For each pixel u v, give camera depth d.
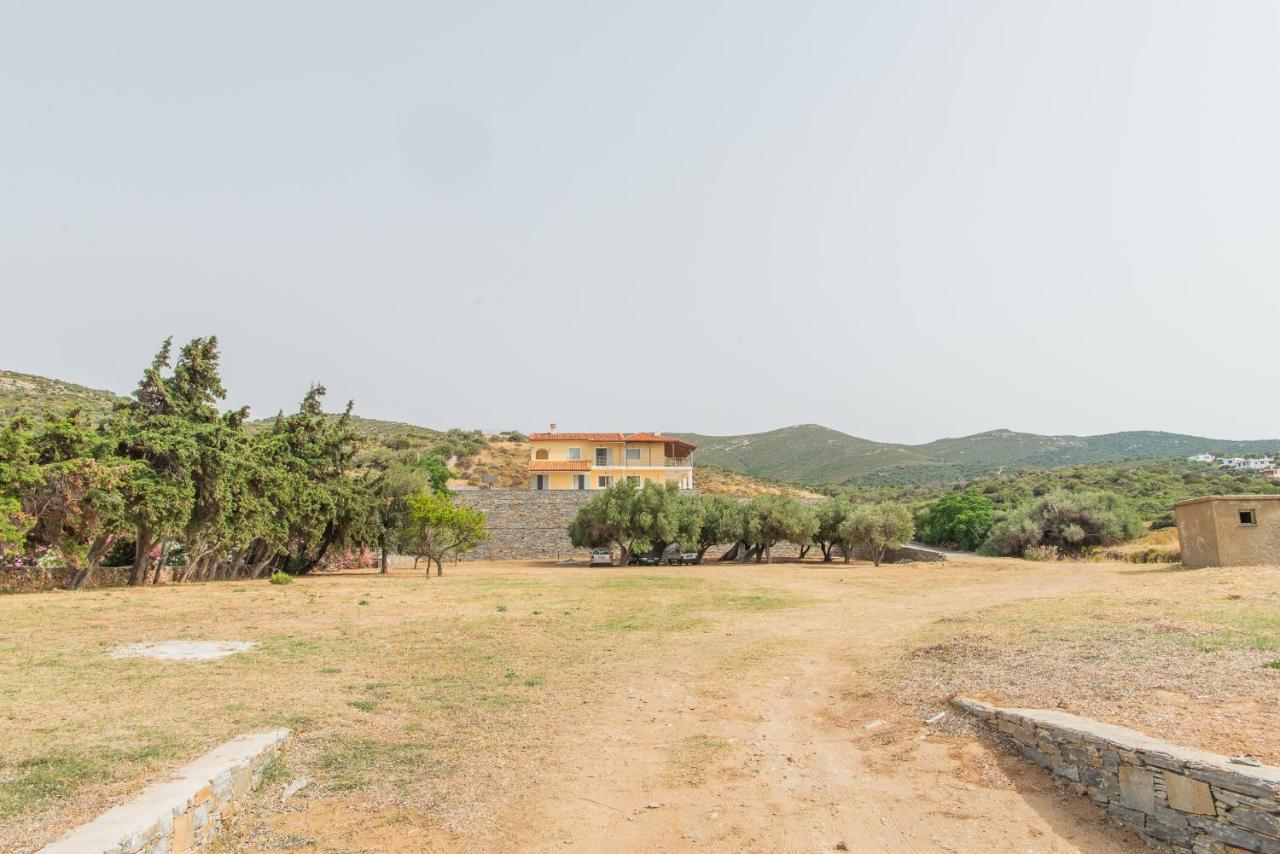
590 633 18.50
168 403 31.47
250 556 38.88
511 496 56.28
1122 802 7.04
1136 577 27.31
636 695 12.51
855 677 13.16
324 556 43.53
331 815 7.40
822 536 50.94
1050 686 10.23
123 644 14.94
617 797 8.16
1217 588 18.81
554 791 8.28
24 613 19.44
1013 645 13.14
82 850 4.98
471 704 11.53
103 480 25.94
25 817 6.07
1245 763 6.21
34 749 7.86
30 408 50.91
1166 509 53.31
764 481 105.56
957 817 7.40
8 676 11.65
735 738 10.20
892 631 17.78
